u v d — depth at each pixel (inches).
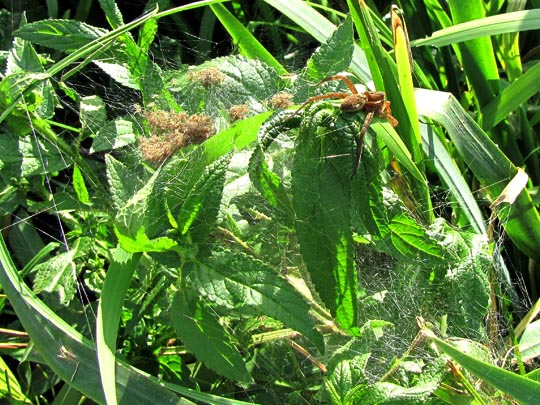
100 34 16.8
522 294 18.4
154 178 12.5
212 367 11.8
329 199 11.9
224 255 12.0
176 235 12.2
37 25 16.3
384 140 14.2
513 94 18.5
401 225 13.1
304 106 12.4
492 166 16.0
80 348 12.4
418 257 13.3
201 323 12.0
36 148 15.5
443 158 16.4
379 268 15.8
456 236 13.7
